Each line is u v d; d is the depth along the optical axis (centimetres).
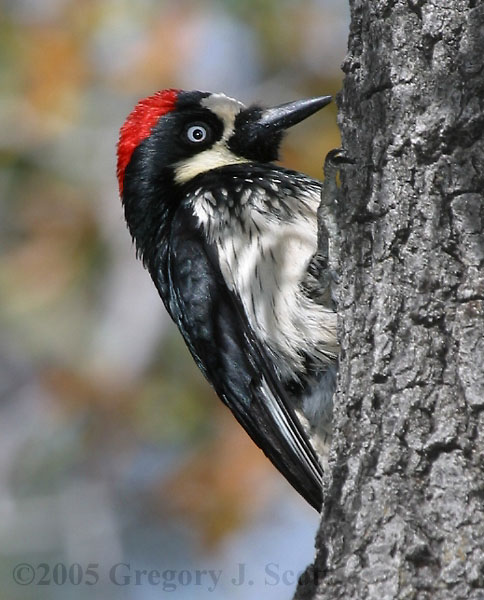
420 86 754
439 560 687
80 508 1623
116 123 1625
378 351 738
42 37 1605
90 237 1638
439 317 722
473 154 734
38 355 1630
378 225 761
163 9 1593
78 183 1644
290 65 1591
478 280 718
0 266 1631
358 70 800
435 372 716
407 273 738
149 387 1612
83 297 1633
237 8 1579
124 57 1605
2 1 1620
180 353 1630
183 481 1602
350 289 780
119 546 1609
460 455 698
